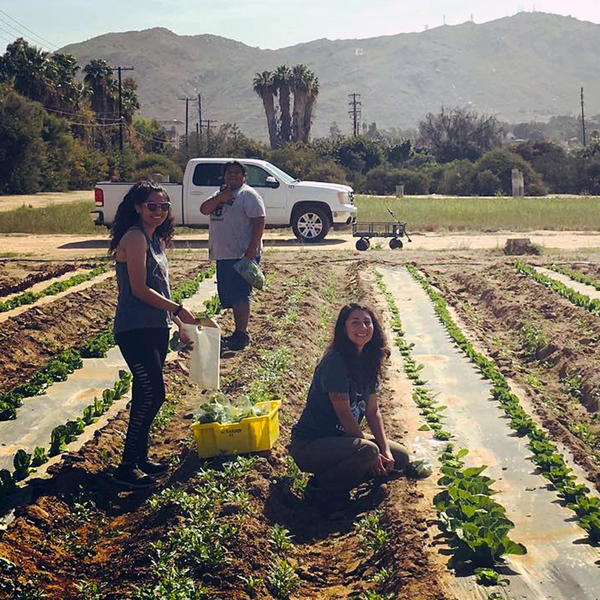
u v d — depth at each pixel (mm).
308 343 12352
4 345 11758
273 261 21359
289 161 72250
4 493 7125
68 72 89312
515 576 5664
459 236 28422
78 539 6566
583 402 10086
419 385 10469
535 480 7461
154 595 5398
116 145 94688
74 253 23391
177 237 27734
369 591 5547
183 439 8570
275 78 103375
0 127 64312
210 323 7918
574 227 30750
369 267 20375
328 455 7301
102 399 9750
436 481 7352
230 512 6461
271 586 5734
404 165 89000
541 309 14656
